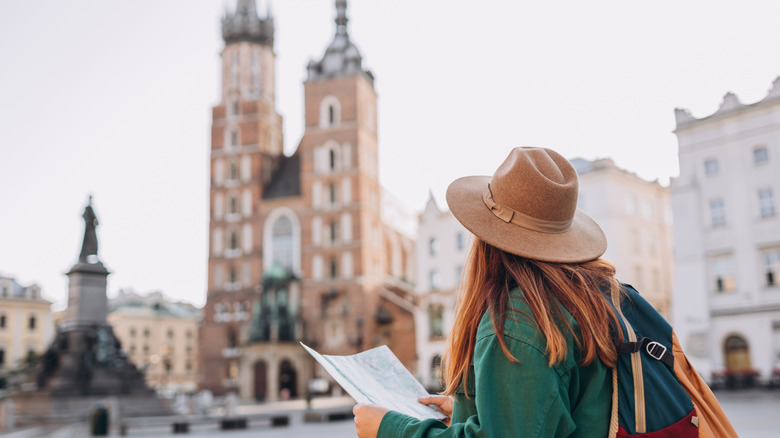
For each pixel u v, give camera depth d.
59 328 25.39
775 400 19.02
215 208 69.56
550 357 1.43
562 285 1.57
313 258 64.88
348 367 1.92
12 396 24.44
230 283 67.88
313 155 66.62
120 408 24.17
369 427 1.61
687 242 27.16
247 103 70.88
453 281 46.97
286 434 17.62
